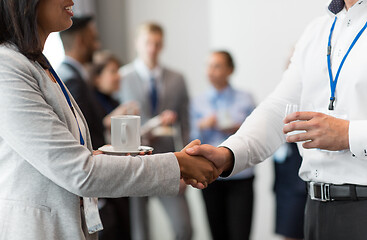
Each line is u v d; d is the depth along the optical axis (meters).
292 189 3.68
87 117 2.99
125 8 5.60
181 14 5.39
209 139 3.99
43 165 1.43
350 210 1.74
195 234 5.07
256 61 4.87
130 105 3.98
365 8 1.78
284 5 4.71
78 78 3.05
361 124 1.65
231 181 3.85
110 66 3.81
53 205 1.50
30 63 1.48
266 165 4.80
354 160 1.73
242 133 2.00
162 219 5.20
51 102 1.50
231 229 3.86
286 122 1.72
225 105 4.09
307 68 1.92
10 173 1.48
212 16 5.15
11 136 1.42
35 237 1.46
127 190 1.52
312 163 1.84
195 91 5.39
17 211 1.47
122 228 3.09
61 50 4.82
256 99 4.89
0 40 1.49
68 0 1.55
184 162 1.79
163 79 4.41
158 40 4.39
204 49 5.32
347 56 1.77
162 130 4.03
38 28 1.53
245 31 4.92
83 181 1.46
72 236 1.51
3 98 1.40
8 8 1.46
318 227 1.83
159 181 1.55
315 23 1.98
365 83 1.71
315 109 1.88
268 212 4.80
